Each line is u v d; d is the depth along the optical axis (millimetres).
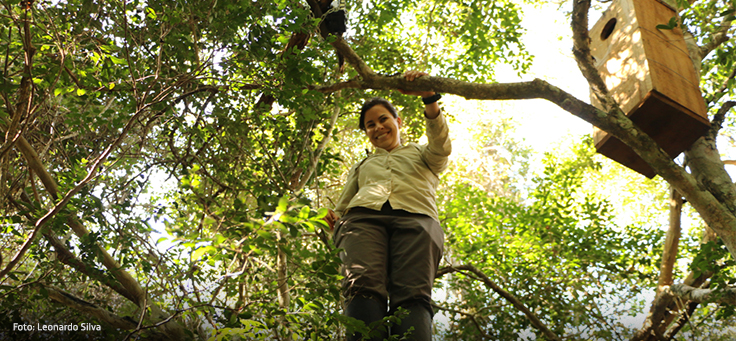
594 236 4059
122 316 2014
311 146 3160
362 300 1638
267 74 2199
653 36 2365
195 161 2656
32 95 1595
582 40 2318
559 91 2008
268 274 2139
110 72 1984
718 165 2506
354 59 2309
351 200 2055
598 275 3943
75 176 2262
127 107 2270
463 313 3484
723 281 2936
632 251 4055
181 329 1965
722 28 3246
